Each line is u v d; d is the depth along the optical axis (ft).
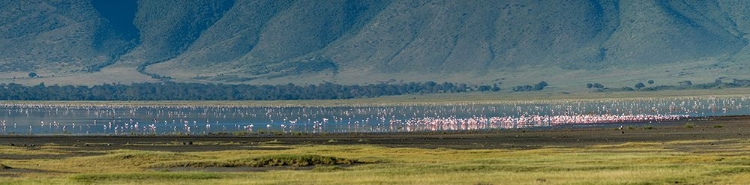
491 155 426.92
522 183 270.67
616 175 287.28
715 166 314.55
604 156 384.06
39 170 351.67
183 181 287.69
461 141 616.80
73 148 549.54
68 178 295.89
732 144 503.20
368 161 382.42
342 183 275.80
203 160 373.40
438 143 593.83
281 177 297.12
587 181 271.28
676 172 294.66
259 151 490.90
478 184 270.87
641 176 282.56
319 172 319.06
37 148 544.21
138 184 279.08
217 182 282.15
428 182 276.41
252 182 280.10
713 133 654.94
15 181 288.92
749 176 282.36
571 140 607.78
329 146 549.54
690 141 551.59
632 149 469.16
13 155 465.47
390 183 274.98
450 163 359.46
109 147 563.89
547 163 349.20
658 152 433.07
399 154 444.55
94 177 297.74
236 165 359.87
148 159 390.42
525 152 452.35
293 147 546.26
